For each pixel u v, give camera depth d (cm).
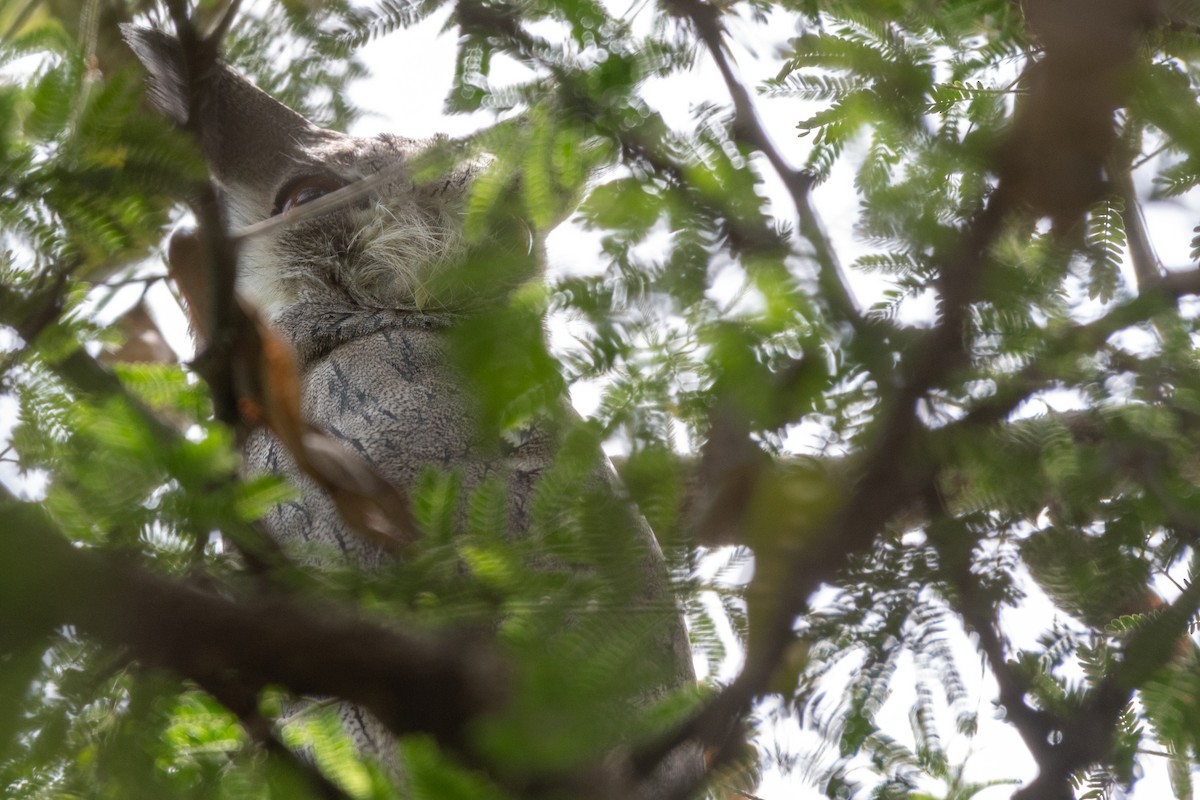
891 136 403
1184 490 425
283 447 662
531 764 365
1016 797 454
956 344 391
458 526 455
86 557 342
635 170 414
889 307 394
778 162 407
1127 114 386
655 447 403
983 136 393
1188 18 423
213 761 468
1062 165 379
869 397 401
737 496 419
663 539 413
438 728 401
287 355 578
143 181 418
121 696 422
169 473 394
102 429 395
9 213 412
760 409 382
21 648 333
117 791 401
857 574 429
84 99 412
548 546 408
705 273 380
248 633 377
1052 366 412
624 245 384
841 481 414
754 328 377
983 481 408
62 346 449
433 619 408
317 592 418
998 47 425
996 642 439
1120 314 419
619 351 378
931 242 390
